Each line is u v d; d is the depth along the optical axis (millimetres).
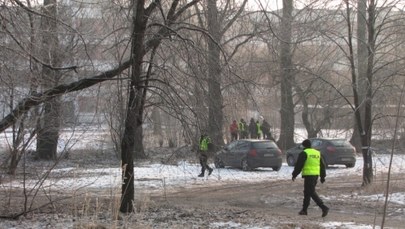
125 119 12242
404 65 17609
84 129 14242
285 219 12594
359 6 18156
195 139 12141
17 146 12562
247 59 13883
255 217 12844
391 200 16188
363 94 19562
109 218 10992
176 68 12086
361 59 19906
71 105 14297
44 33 10906
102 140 15484
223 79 12047
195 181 21953
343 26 19109
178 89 12008
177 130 12570
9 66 11070
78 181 18453
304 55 24016
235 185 21031
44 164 17875
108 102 12555
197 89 11922
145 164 24859
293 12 16875
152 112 13492
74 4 13219
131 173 12078
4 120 11914
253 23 12969
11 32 10000
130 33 12359
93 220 10078
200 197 17891
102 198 14320
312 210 15109
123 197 11914
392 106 17859
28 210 12492
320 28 17625
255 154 26016
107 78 12109
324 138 28969
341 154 27969
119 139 12883
